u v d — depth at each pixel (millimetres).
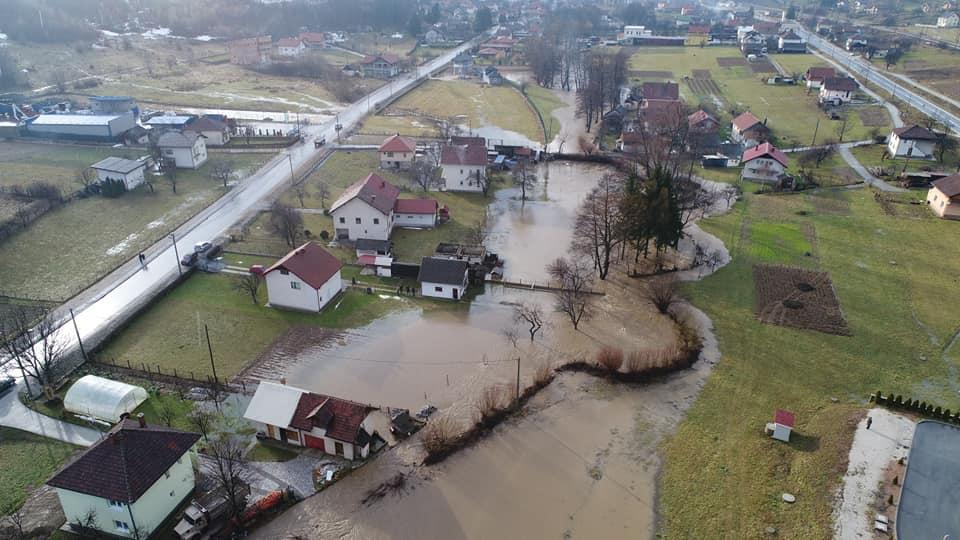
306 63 195375
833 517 44688
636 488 48531
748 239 89438
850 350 64688
